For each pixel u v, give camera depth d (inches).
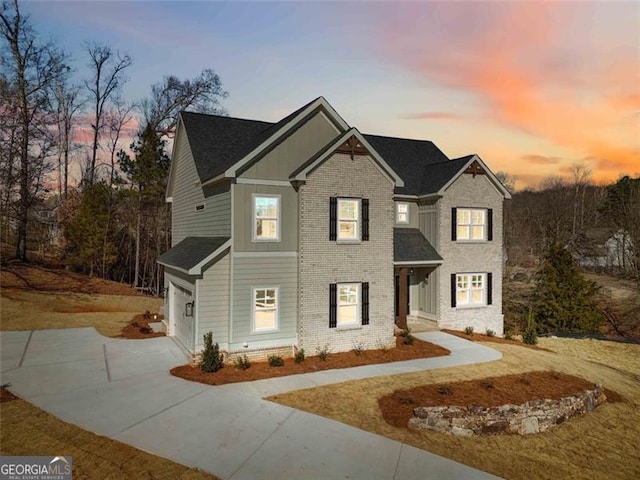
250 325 605.6
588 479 378.9
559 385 556.1
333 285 643.5
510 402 479.8
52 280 1217.4
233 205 593.3
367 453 366.3
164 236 1672.0
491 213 889.5
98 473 312.0
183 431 386.9
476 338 791.1
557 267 1184.2
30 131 1247.5
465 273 868.6
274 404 453.1
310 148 649.0
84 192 1445.6
